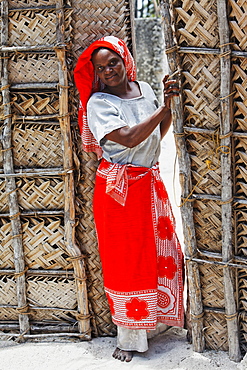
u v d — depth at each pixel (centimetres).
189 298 253
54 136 260
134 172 241
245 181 228
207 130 225
